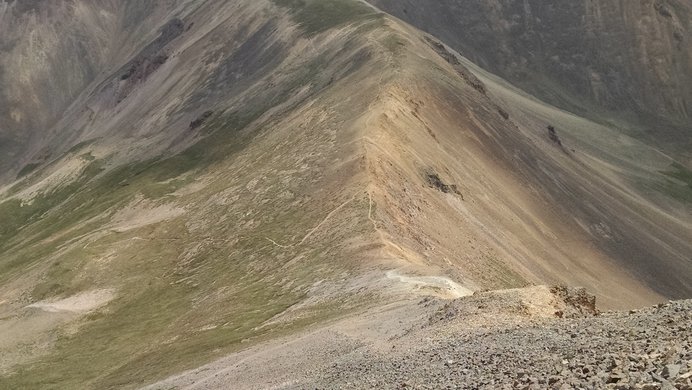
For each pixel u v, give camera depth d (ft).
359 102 371.76
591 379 50.11
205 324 228.02
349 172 285.02
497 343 77.61
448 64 508.94
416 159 311.06
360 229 232.94
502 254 285.84
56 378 241.35
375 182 266.57
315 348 131.54
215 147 499.92
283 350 141.90
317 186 298.56
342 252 222.48
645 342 57.77
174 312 272.51
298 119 409.28
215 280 278.26
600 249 401.90
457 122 397.60
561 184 440.45
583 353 61.57
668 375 44.70
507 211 346.74
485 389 60.03
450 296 153.07
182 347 207.41
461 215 292.20
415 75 405.80
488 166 380.78
